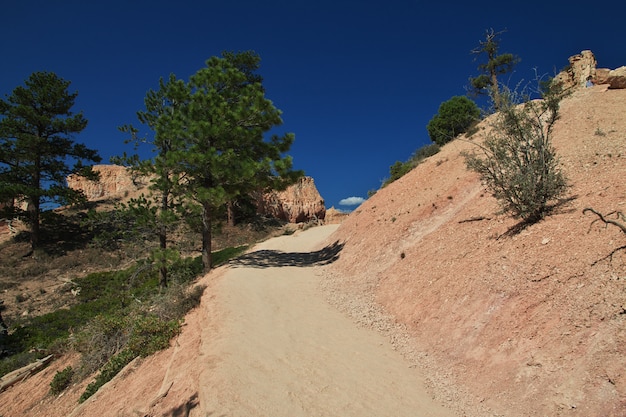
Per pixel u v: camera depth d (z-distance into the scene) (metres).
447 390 7.13
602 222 7.68
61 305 23.67
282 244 28.06
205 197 17.83
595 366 5.51
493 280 8.57
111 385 10.85
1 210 31.06
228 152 18.09
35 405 12.84
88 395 11.15
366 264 15.66
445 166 19.91
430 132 29.33
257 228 40.75
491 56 28.77
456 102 28.28
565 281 7.06
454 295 9.33
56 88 34.84
